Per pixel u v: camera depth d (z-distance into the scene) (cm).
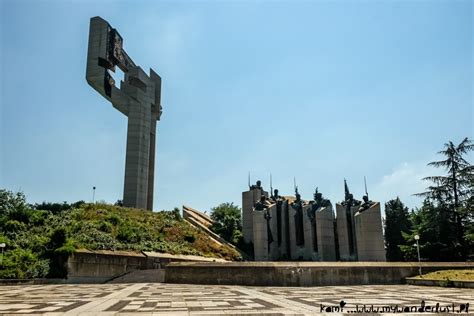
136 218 4722
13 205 4509
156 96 6862
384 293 1823
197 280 2619
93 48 5509
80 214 4366
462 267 2698
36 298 1636
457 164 4206
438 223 4100
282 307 1260
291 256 4684
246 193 5403
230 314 1105
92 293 1908
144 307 1266
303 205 4781
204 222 6072
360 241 3962
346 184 4444
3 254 3114
